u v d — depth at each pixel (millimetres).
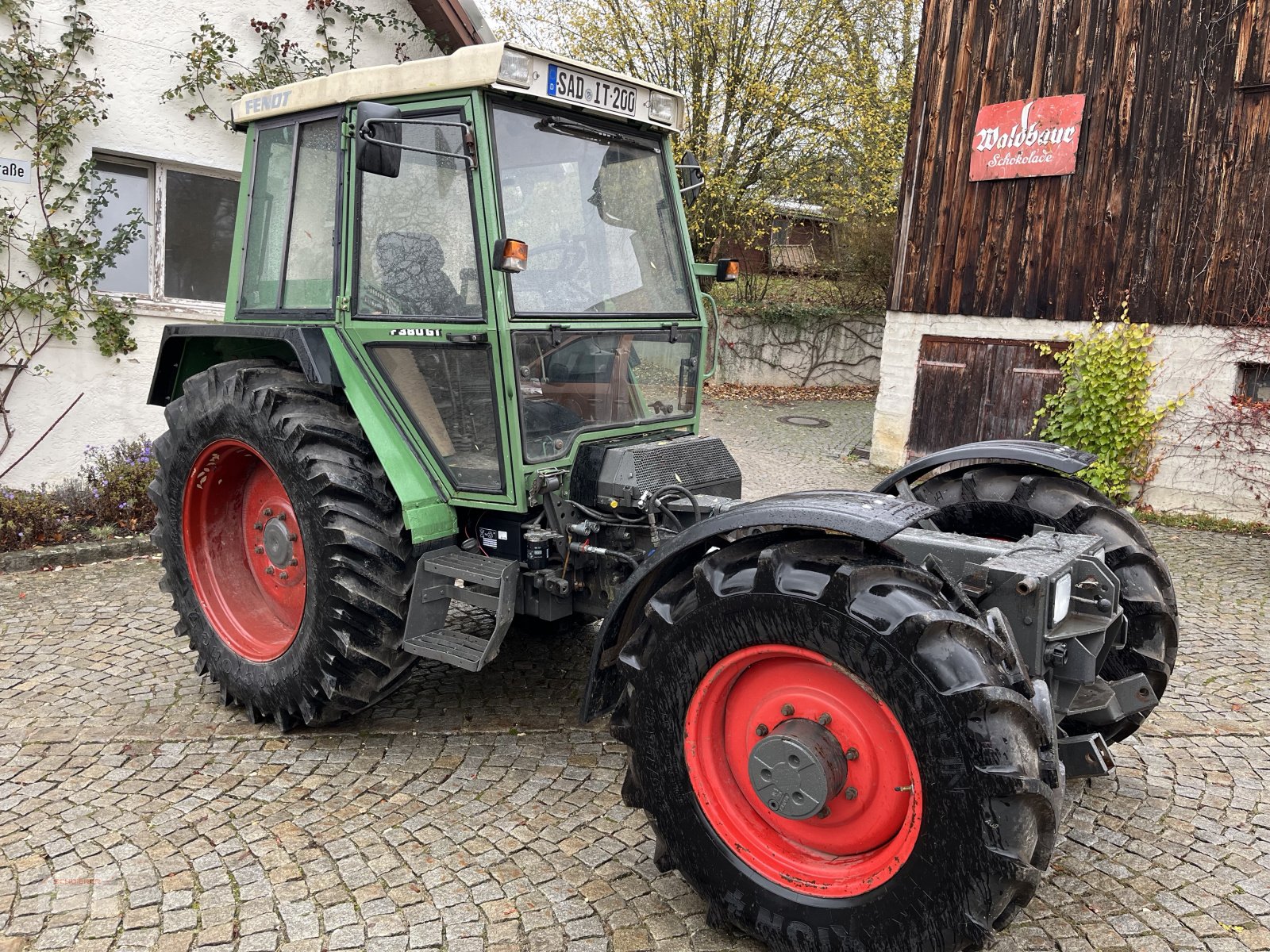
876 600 2193
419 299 3396
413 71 3236
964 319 9234
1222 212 7508
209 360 4445
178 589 4086
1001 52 8672
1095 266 8266
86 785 3271
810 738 2326
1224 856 2910
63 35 6285
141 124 6711
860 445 11438
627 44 15578
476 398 3355
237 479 4113
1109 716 2973
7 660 4383
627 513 3324
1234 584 5910
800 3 15102
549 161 3359
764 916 2363
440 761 3492
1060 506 3221
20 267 6359
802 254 19547
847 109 15984
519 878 2750
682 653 2465
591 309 3512
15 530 5957
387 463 3434
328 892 2672
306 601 3486
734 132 16203
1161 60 7699
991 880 2035
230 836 2959
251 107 3980
